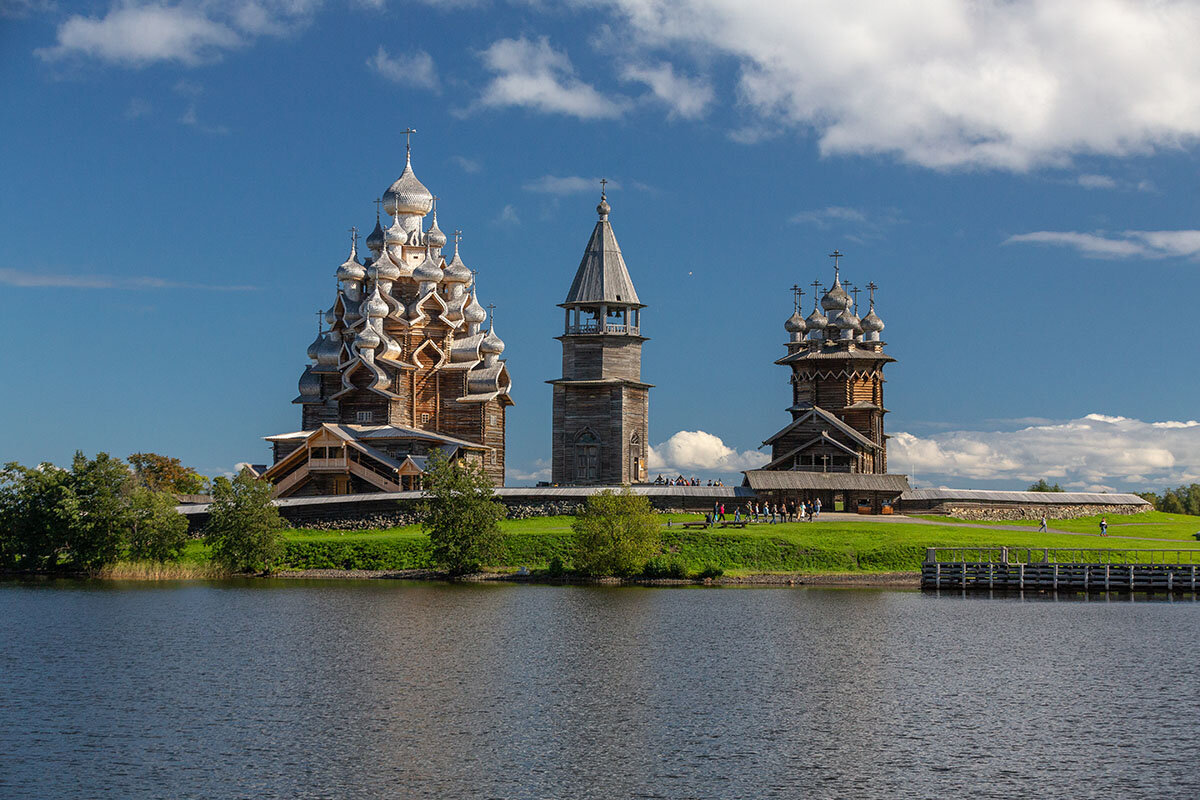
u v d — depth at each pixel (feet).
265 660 213.05
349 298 460.96
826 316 479.00
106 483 365.61
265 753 153.89
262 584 331.98
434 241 469.98
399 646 226.79
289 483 412.16
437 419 459.73
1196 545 347.15
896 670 207.51
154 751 154.30
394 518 373.81
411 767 148.56
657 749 156.76
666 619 261.03
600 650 223.71
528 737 162.30
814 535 347.77
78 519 359.05
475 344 465.06
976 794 139.85
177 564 361.51
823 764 150.82
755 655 220.02
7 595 306.55
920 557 339.57
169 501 369.91
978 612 280.31
